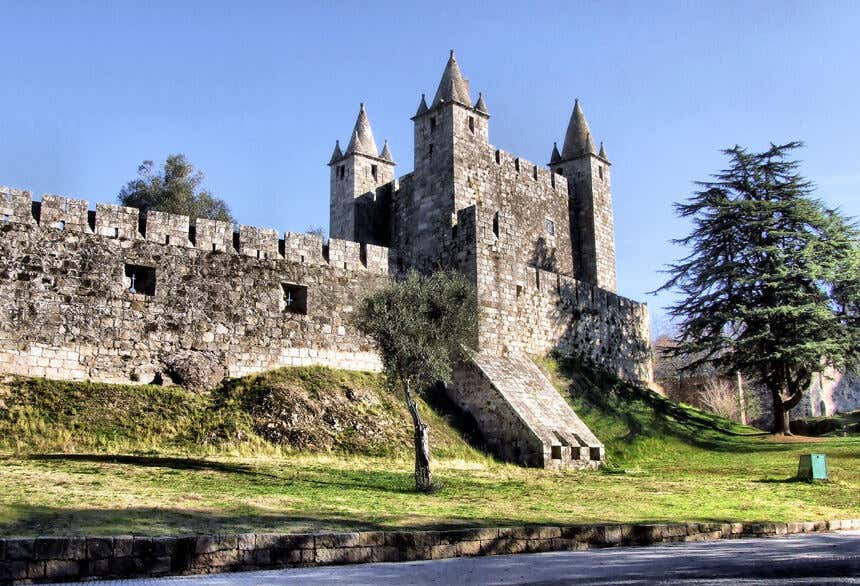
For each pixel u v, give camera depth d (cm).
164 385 3519
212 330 3738
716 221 5244
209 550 1483
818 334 4769
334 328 4097
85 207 3553
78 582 1328
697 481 3203
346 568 1510
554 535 1847
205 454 3080
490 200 5081
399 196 5359
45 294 3366
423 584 1284
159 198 6288
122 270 3578
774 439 4734
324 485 2500
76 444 2970
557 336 5088
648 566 1488
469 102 5025
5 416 2997
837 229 5097
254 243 3959
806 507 2612
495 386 3906
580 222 5941
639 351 5912
